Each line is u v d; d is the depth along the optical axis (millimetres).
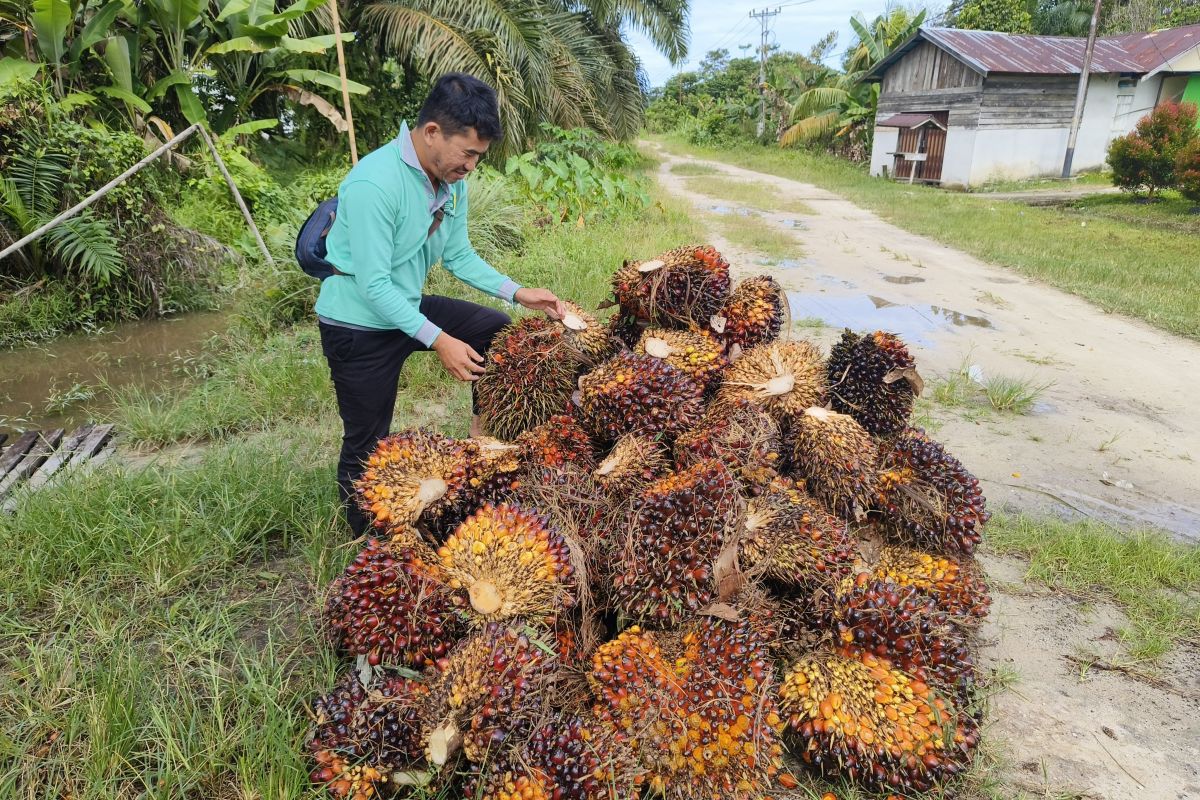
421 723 1970
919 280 9078
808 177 23797
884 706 2115
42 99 7340
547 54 15648
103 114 10148
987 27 31797
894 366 3107
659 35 20391
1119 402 5379
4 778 2045
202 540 3139
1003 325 7234
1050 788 2184
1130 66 22141
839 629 2264
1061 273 9344
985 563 3330
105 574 2986
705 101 46938
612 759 1885
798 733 2156
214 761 2084
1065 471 4309
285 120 14578
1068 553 3326
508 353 3143
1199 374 6016
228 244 9078
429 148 2684
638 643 2115
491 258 8195
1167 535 3629
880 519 2871
